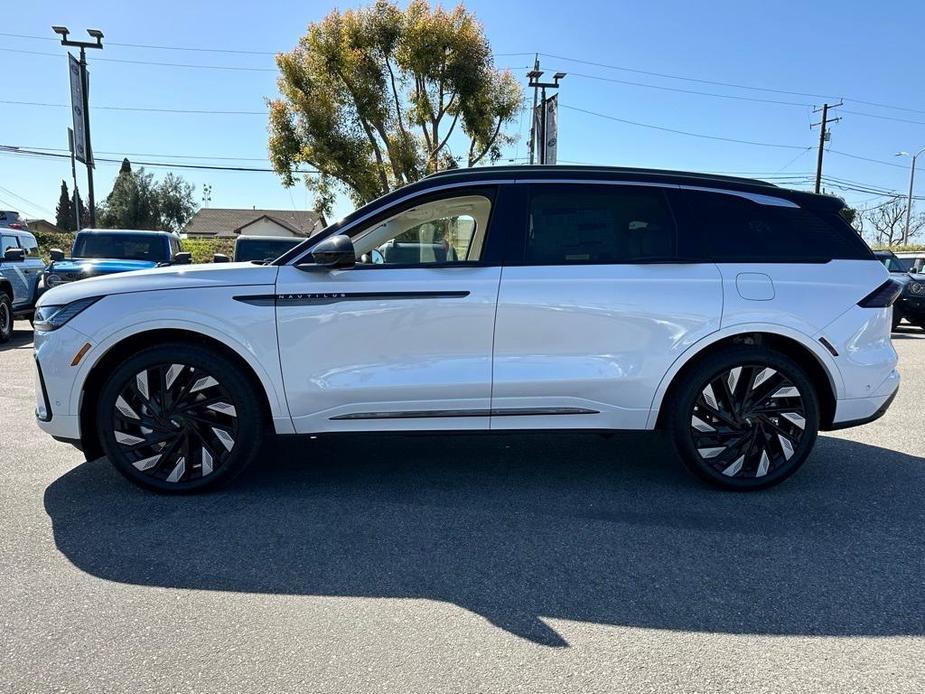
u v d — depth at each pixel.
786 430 3.95
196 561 3.09
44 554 3.14
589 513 3.67
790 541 3.33
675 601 2.77
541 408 3.88
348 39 20.53
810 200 4.08
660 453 4.78
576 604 2.74
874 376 3.97
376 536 3.37
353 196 23.38
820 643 2.47
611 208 3.96
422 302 3.76
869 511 3.71
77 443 3.82
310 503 3.79
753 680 2.25
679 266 3.89
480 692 2.19
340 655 2.38
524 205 3.92
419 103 21.28
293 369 3.77
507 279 3.79
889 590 2.85
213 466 3.82
